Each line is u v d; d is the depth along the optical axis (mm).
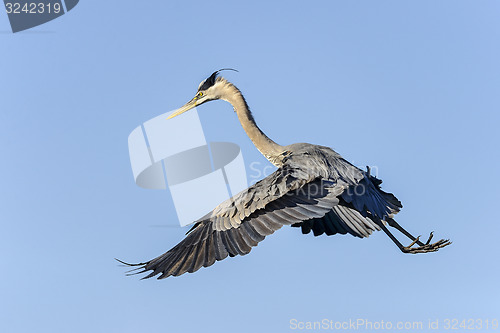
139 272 10812
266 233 11039
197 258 10977
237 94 13875
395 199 12859
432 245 12148
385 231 12266
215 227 11297
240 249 10977
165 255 11031
